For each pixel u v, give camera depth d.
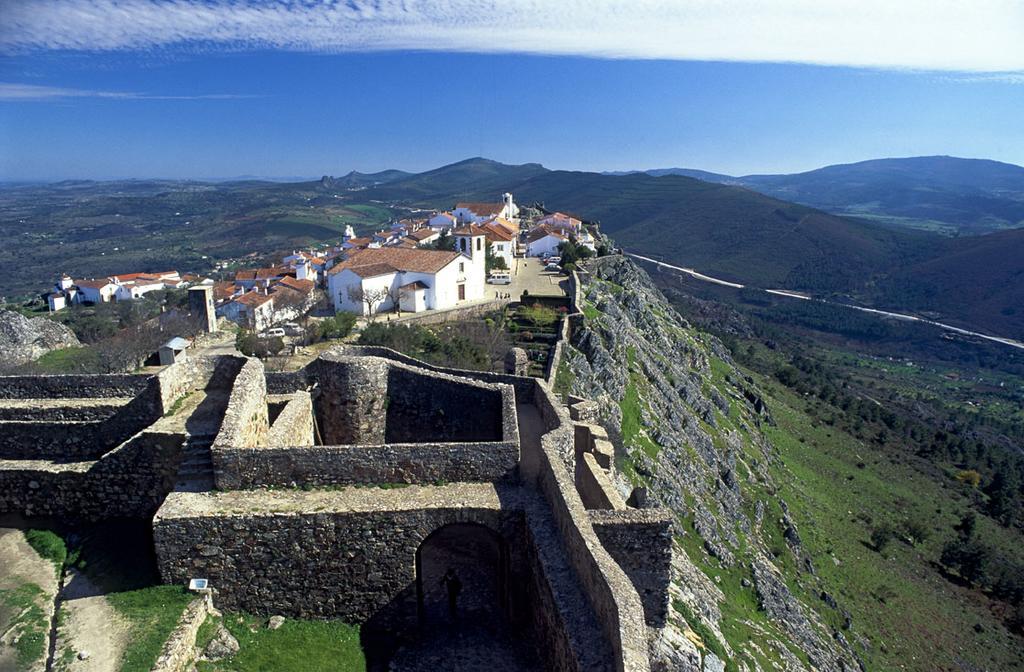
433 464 17.22
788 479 71.25
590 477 19.97
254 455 16.48
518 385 25.50
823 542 58.94
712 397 77.75
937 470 92.00
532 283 80.50
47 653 13.78
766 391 105.75
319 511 15.56
